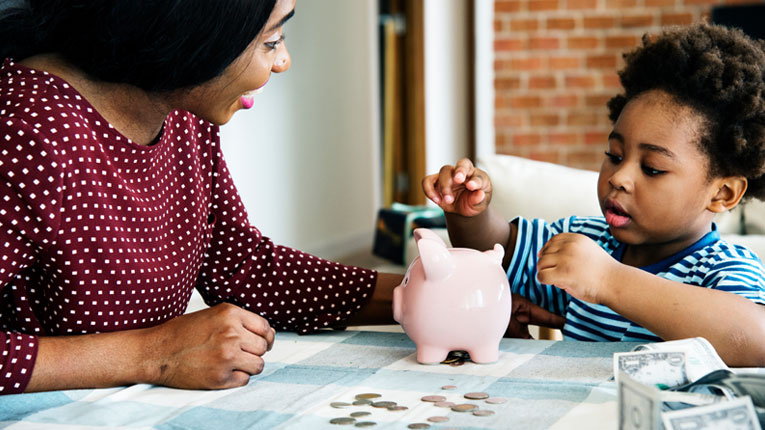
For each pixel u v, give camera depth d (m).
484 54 4.98
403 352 0.90
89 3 0.78
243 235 1.08
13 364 0.75
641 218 0.97
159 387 0.79
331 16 4.37
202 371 0.77
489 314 0.82
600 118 4.79
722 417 0.58
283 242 3.81
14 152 0.76
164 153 0.96
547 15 4.77
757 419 0.58
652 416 0.54
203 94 0.87
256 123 3.53
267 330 0.83
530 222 1.16
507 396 0.72
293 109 3.91
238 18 0.79
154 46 0.79
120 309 0.89
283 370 0.84
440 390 0.75
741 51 0.95
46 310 0.88
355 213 4.78
